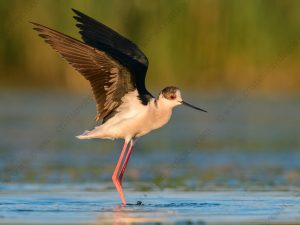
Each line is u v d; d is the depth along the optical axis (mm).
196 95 25156
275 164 15703
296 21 24672
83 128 21562
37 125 20812
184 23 24828
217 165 15727
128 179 14156
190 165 15797
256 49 24969
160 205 11344
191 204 11383
